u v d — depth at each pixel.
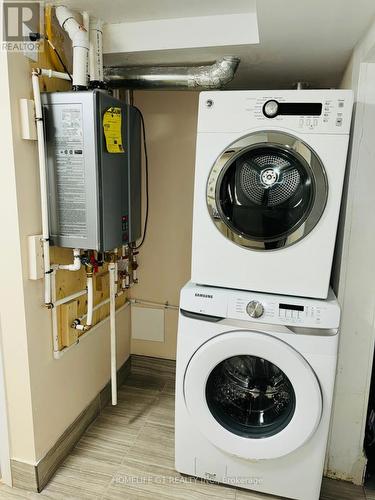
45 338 1.66
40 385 1.64
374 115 1.51
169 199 2.47
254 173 1.50
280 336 1.46
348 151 1.61
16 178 1.42
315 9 1.27
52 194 1.59
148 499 1.63
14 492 1.66
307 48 1.68
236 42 1.66
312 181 1.43
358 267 1.61
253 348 1.48
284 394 1.62
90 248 1.61
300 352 1.46
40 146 1.49
